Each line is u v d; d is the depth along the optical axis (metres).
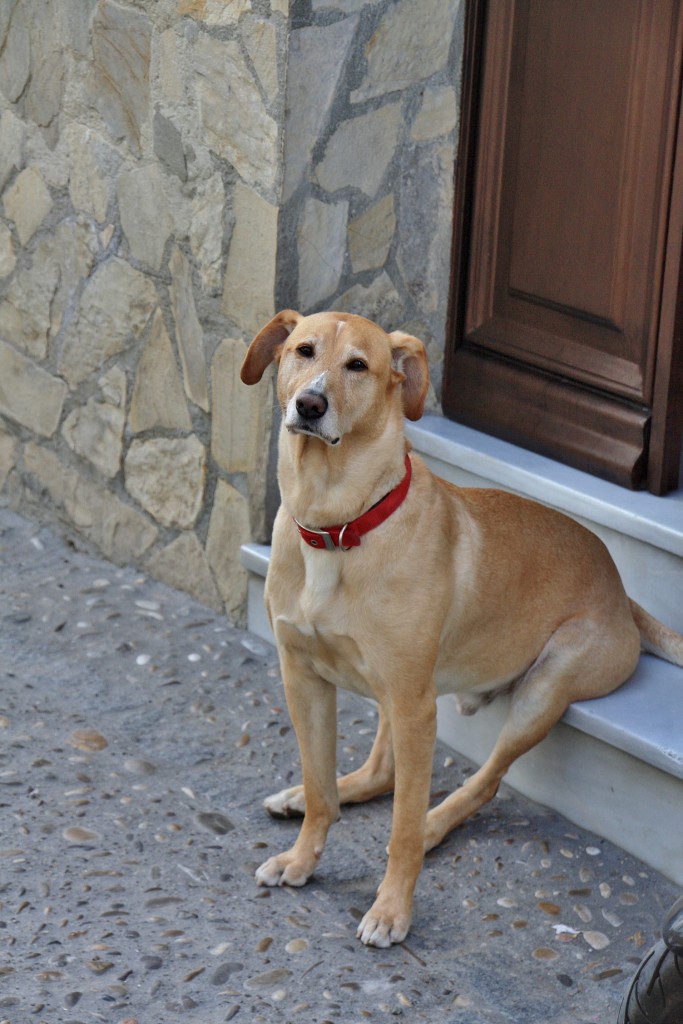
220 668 4.05
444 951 2.84
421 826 2.89
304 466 2.75
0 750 3.52
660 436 3.55
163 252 4.23
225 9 3.78
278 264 3.86
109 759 3.54
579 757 3.29
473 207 3.98
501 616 3.11
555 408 3.84
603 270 3.64
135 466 4.54
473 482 3.96
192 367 4.24
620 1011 2.41
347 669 2.97
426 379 2.76
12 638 4.16
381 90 3.88
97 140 4.36
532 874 3.13
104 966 2.67
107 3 4.17
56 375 4.77
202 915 2.89
